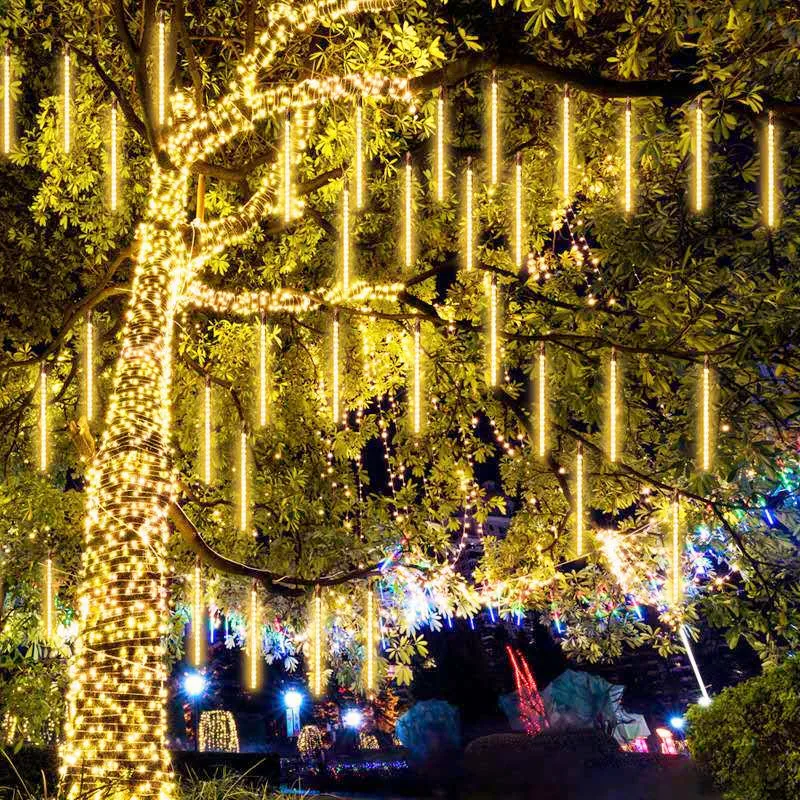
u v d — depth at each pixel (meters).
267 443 13.57
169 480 8.62
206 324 13.91
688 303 9.57
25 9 12.02
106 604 8.08
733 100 7.44
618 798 11.42
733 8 7.38
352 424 14.59
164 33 9.49
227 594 13.38
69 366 13.56
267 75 11.27
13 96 8.59
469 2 12.27
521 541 13.73
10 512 11.34
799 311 8.38
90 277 13.20
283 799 8.27
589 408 10.68
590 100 11.02
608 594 14.16
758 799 9.01
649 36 9.25
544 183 12.17
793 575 11.62
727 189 10.34
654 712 21.31
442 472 13.61
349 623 12.49
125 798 7.54
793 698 8.80
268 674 29.42
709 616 11.54
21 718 10.38
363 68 10.51
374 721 25.23
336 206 12.62
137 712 7.87
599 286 10.27
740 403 9.26
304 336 13.90
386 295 12.21
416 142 12.50
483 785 12.72
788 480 11.73
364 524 13.33
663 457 12.09
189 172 9.77
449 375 12.74
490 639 22.36
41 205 12.12
